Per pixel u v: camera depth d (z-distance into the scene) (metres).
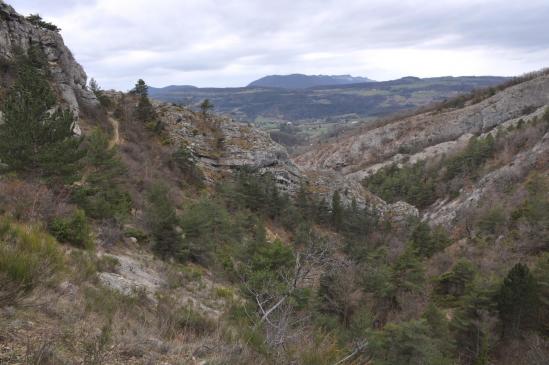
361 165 136.25
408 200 89.25
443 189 85.81
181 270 16.44
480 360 25.70
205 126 63.81
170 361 4.43
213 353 4.95
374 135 143.62
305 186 66.75
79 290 6.11
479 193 71.56
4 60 39.25
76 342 4.09
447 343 25.06
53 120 18.28
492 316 27.88
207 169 56.56
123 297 7.07
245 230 39.28
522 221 47.16
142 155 45.28
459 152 100.94
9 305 4.34
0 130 17.47
